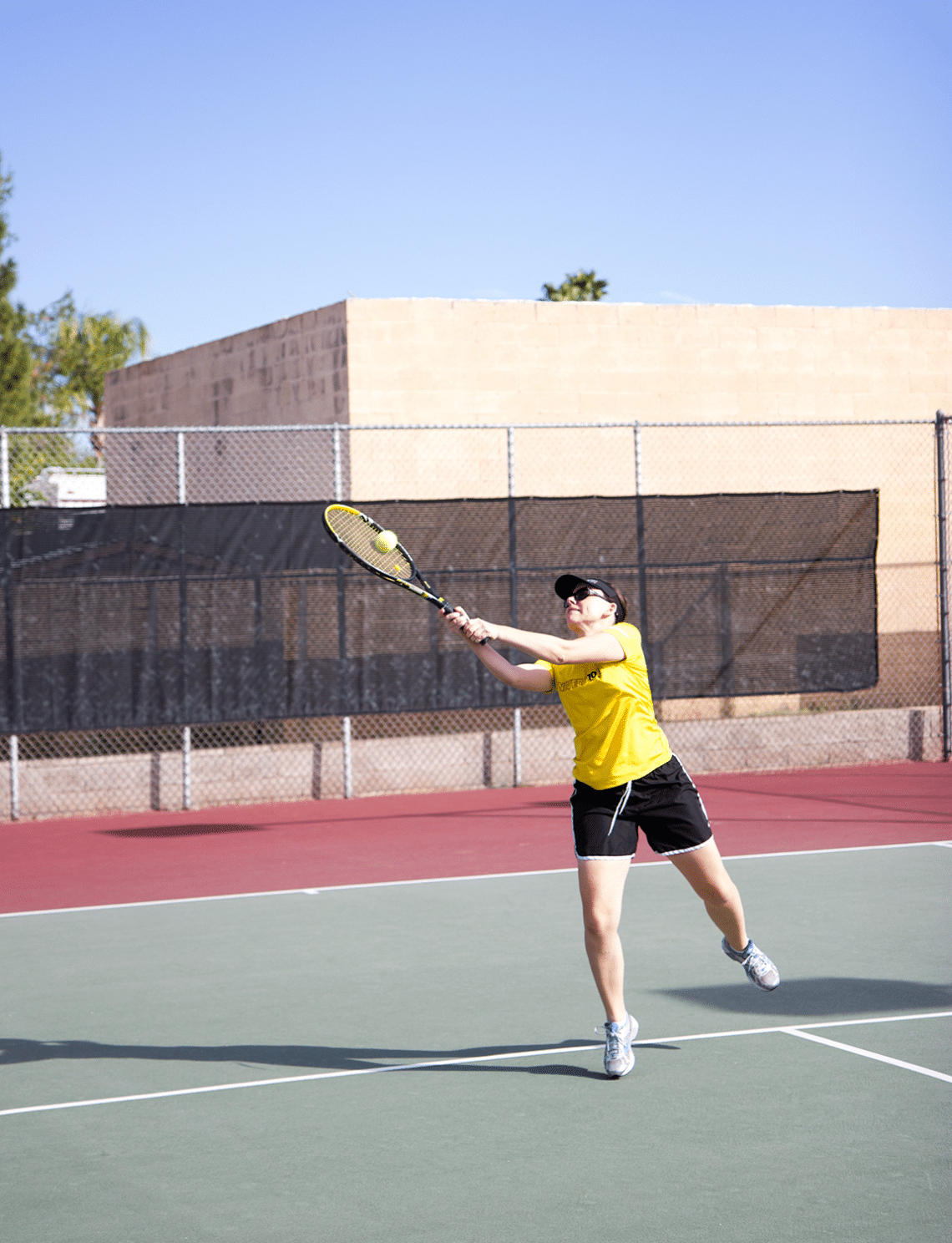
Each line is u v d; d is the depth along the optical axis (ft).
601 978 17.38
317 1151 15.19
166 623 42.16
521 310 55.52
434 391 54.19
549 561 46.14
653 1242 12.59
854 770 50.72
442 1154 15.01
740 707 57.36
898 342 61.82
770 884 30.04
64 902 29.86
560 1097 16.78
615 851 17.34
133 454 66.80
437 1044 19.07
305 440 55.31
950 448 62.44
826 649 49.49
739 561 48.34
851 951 23.91
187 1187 14.23
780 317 59.93
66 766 43.14
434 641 44.73
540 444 55.77
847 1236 12.62
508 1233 12.87
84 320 168.35
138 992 22.17
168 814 43.39
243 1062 18.47
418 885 31.04
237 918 27.81
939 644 56.44
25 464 67.26
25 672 40.86
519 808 43.06
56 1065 18.49
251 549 42.91
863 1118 15.79
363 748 46.34
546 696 45.83
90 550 41.47
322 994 21.81
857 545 49.78
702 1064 17.88
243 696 42.86
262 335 57.98
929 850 34.14
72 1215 13.57
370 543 20.03
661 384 57.82
